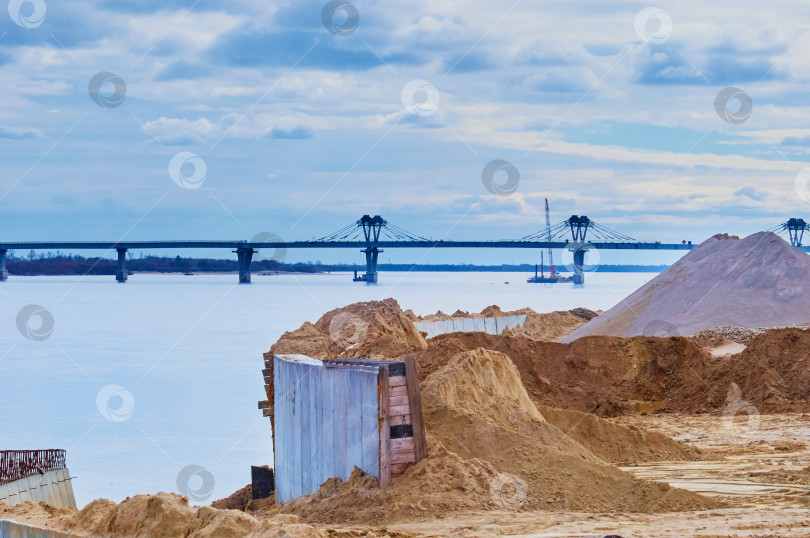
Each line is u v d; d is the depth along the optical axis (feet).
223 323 355.77
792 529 53.11
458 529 55.01
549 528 54.65
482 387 75.20
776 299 192.65
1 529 64.80
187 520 54.60
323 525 59.16
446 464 63.98
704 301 200.95
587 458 68.18
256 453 135.85
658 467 78.18
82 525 61.82
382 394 64.44
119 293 638.53
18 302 529.45
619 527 54.60
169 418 163.63
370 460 66.33
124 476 122.42
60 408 175.52
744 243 215.51
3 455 108.78
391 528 56.49
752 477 73.10
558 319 257.96
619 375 132.26
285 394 94.73
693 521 56.54
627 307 214.48
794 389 122.21
